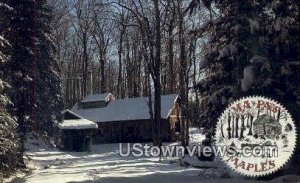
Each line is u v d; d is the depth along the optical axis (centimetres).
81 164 3356
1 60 2508
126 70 7550
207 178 2066
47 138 3456
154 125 4312
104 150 5191
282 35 2030
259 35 2094
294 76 2078
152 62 4219
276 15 2072
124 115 5984
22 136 3003
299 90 2056
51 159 3928
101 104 6412
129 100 6284
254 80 2012
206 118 2295
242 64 2166
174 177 2102
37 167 3125
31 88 3150
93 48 7881
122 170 2639
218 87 2247
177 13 4366
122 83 7819
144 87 6800
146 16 4344
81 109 6538
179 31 4347
